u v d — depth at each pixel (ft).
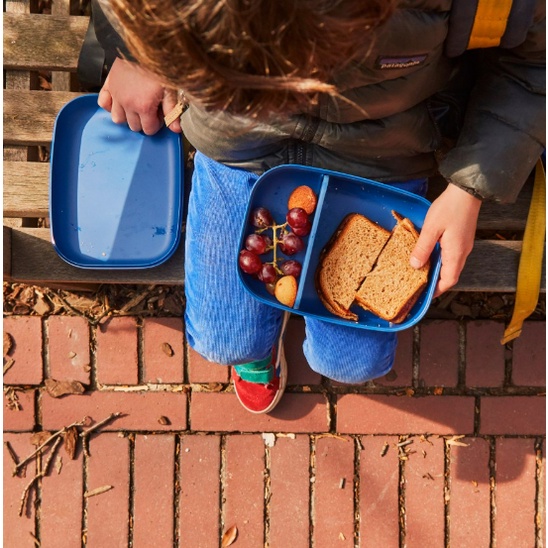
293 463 6.09
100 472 6.07
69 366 6.14
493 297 6.23
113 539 6.03
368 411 6.15
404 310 4.71
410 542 6.07
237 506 6.07
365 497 6.09
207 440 6.11
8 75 5.45
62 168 5.23
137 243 5.20
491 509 6.10
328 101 3.84
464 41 3.72
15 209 5.26
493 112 4.14
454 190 4.37
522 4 3.55
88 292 6.18
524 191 5.25
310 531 6.07
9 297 6.16
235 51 2.48
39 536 6.02
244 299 4.84
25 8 5.43
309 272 4.87
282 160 4.60
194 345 5.17
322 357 5.08
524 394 6.18
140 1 2.46
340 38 2.60
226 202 4.77
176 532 6.06
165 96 4.91
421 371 6.18
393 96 3.85
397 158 4.56
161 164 5.28
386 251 4.72
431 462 6.12
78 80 5.69
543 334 6.18
